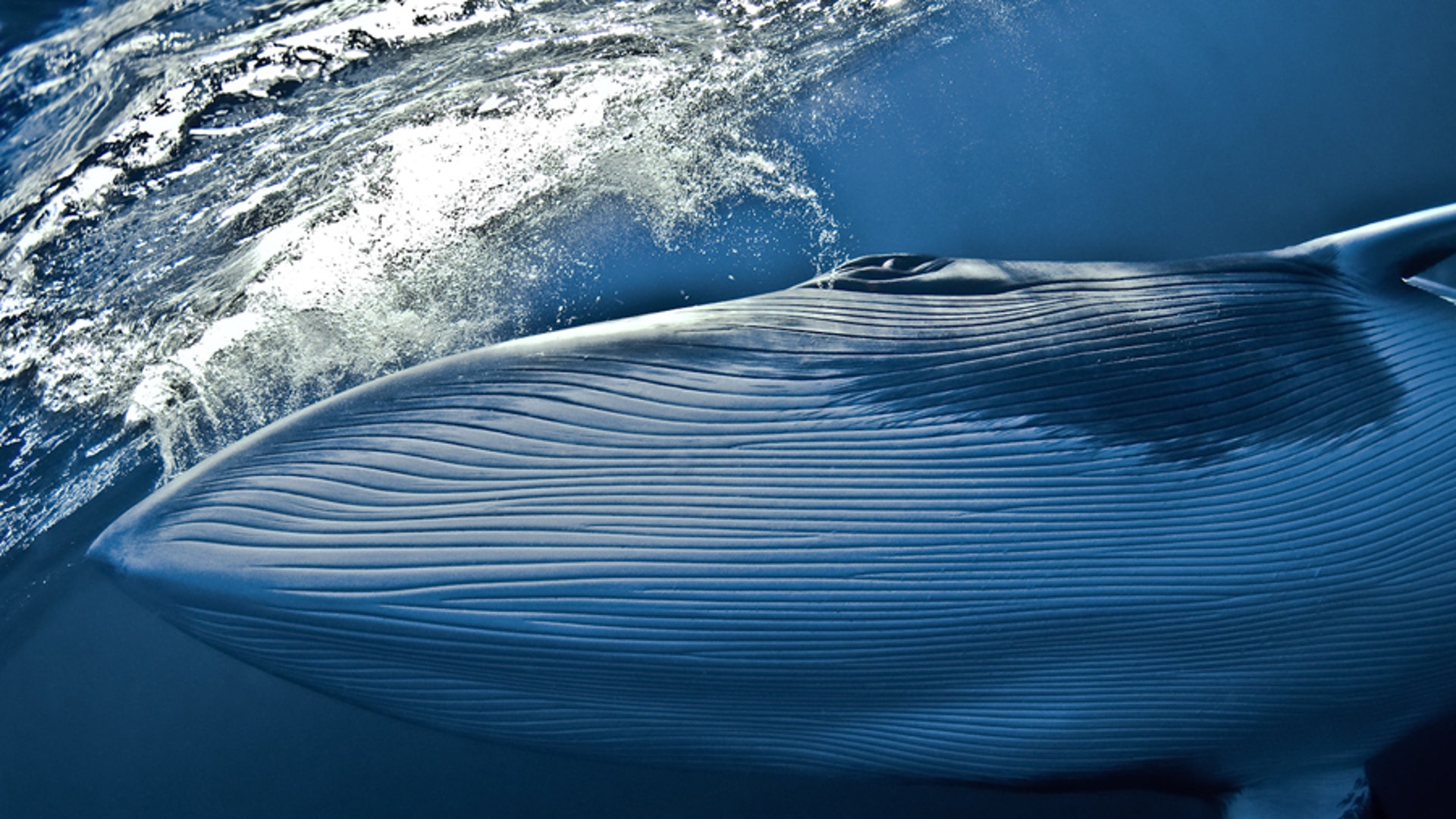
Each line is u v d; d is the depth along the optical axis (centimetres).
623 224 637
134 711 622
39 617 621
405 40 702
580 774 595
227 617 474
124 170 672
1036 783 578
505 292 614
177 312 625
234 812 607
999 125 689
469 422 472
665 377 478
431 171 648
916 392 483
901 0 709
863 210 668
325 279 620
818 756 547
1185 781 598
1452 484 551
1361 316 547
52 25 701
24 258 652
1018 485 484
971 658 500
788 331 490
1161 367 504
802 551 468
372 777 605
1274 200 695
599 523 464
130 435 610
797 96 681
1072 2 714
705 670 479
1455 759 612
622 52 691
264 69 696
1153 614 509
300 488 468
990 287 511
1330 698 570
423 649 474
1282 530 519
